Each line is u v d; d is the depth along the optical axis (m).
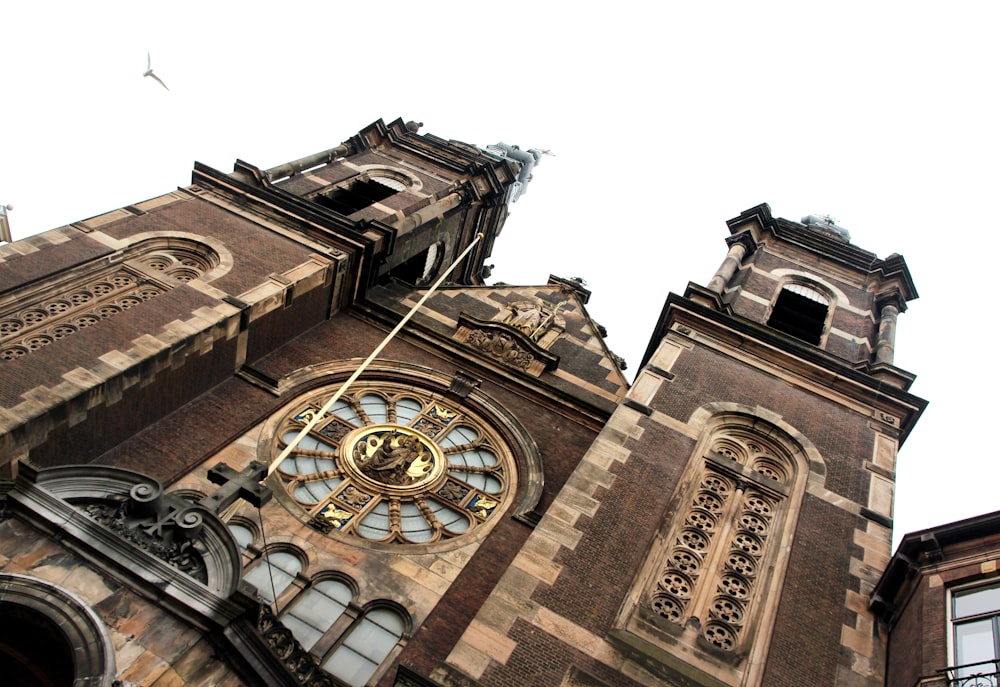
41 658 14.38
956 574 16.91
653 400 22.47
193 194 27.12
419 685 15.09
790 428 22.42
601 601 17.16
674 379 23.30
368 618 18.70
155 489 15.66
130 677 13.48
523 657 15.87
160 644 13.96
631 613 17.25
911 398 23.73
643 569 18.12
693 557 18.89
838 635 17.45
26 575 14.13
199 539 15.46
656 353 24.22
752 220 32.56
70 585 14.27
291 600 18.56
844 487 21.03
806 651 17.08
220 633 14.23
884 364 25.08
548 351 27.02
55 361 19.27
